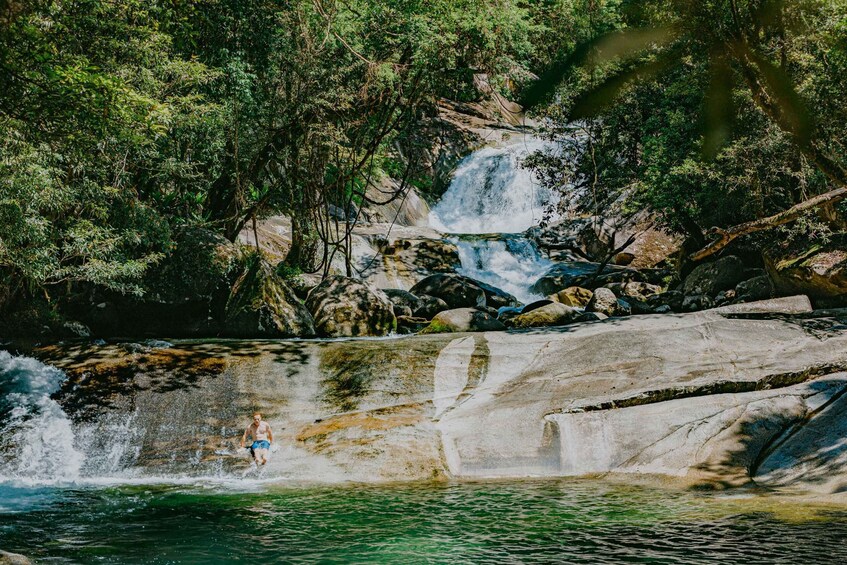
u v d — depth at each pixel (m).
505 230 34.84
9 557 6.45
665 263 28.80
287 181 23.36
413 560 7.50
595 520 9.06
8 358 15.29
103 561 7.58
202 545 8.12
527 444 12.57
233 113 20.12
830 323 16.09
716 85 1.24
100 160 16.36
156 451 12.97
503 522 9.05
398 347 16.41
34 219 14.99
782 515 9.02
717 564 7.07
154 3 14.30
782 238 22.22
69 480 12.02
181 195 22.11
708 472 11.37
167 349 16.28
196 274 19.34
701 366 14.20
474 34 22.44
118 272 16.95
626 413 12.91
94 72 9.02
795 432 11.83
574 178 27.86
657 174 22.08
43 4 6.62
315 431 13.27
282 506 10.09
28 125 9.10
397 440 12.70
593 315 21.22
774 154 18.53
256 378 15.14
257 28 20.06
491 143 39.06
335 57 22.09
